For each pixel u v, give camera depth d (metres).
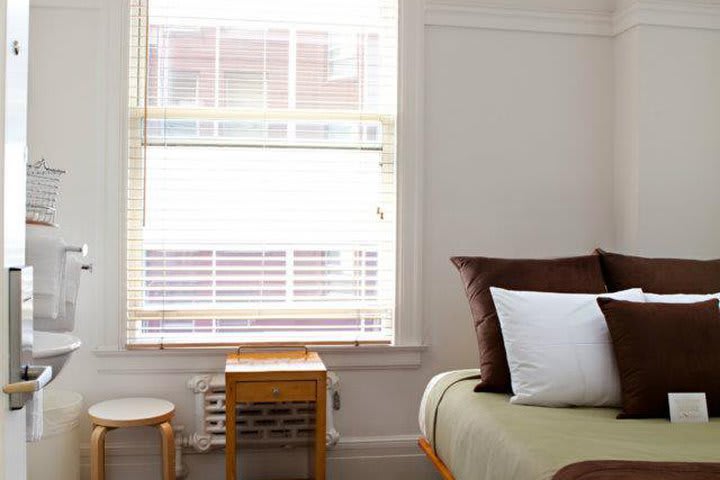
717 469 1.73
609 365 2.46
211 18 3.16
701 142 3.34
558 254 3.39
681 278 2.83
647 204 3.29
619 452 1.92
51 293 2.16
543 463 1.88
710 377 2.33
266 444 3.12
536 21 3.35
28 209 2.41
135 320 3.12
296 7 3.22
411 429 3.29
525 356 2.50
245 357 3.01
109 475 3.10
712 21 3.32
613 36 3.43
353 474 3.26
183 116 3.16
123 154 3.07
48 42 3.03
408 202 3.24
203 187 3.17
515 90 3.35
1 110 1.02
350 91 3.26
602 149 3.42
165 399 3.13
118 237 3.06
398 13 3.23
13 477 1.07
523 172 3.36
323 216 3.25
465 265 2.88
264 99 3.20
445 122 3.29
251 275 3.21
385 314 3.30
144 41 3.12
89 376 3.08
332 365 3.22
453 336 3.30
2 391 1.03
